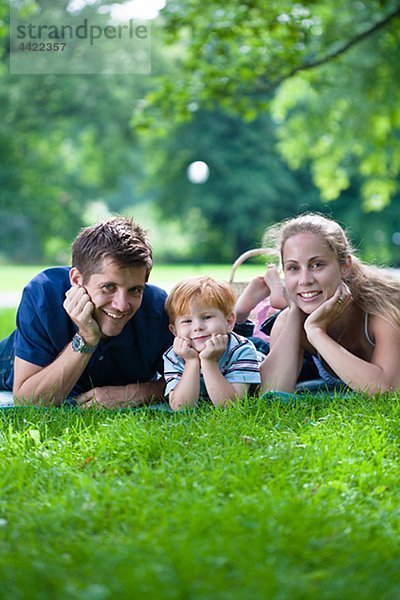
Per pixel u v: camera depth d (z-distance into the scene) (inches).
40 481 151.7
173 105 611.8
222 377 201.9
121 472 157.9
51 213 1557.6
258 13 545.0
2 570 112.9
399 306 214.7
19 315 211.2
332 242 210.8
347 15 673.0
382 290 216.8
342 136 906.1
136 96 1331.2
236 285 270.5
